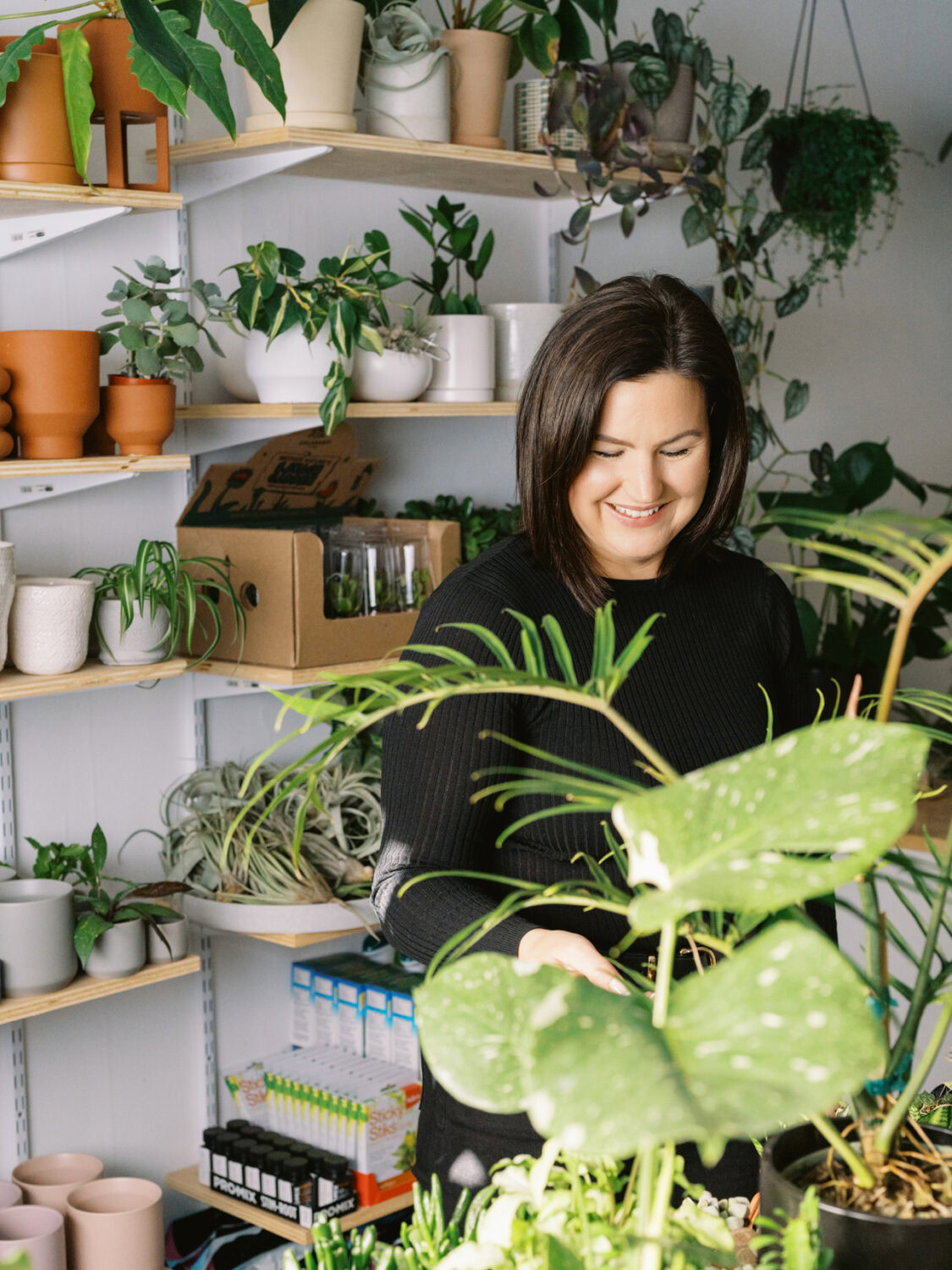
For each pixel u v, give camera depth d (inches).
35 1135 95.0
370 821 98.3
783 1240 27.3
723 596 63.1
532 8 97.0
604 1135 19.3
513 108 113.7
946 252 166.1
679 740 58.6
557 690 27.8
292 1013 110.1
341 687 27.6
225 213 98.4
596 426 54.2
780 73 140.6
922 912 98.3
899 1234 27.1
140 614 84.3
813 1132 30.6
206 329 96.2
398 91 92.0
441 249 103.6
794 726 65.6
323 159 93.6
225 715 103.1
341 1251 35.0
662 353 53.8
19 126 75.7
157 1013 101.3
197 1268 95.3
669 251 131.8
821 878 22.1
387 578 94.4
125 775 97.7
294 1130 99.0
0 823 91.0
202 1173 99.5
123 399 83.0
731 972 22.3
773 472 146.0
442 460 114.7
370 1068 102.0
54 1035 95.6
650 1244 25.4
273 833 95.1
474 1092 22.8
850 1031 20.9
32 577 87.0
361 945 114.0
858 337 154.9
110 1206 89.4
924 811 100.9
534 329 103.0
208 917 93.9
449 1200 58.6
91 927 84.8
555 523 57.1
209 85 73.2
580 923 55.8
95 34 78.0
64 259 90.4
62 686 80.7
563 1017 22.2
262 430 91.8
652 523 57.1
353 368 92.1
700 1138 18.9
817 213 124.6
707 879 22.2
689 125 111.2
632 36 122.2
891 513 27.6
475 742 54.2
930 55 159.9
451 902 52.6
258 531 89.1
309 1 85.2
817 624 121.1
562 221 119.0
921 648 126.2
